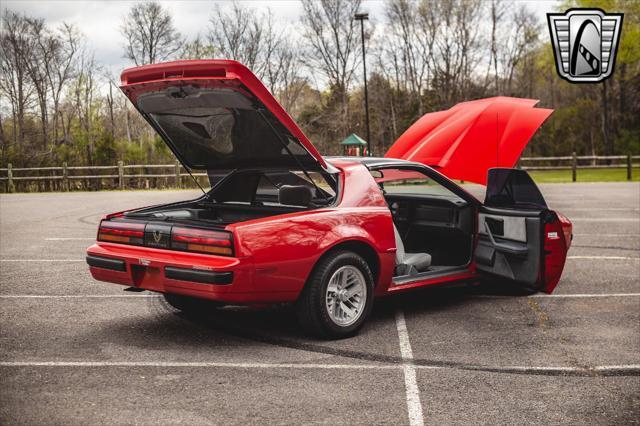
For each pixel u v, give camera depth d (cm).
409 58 4706
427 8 4562
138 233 466
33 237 1045
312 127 4447
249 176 544
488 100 690
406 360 424
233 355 431
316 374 395
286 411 336
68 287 653
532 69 4925
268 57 4131
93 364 409
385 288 506
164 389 366
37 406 337
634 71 4644
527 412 338
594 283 683
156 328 499
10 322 513
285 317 534
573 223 1217
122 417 324
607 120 4644
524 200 571
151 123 516
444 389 371
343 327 468
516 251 550
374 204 497
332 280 462
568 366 415
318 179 505
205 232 430
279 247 430
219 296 416
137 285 462
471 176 646
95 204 1705
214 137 500
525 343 466
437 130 689
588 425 323
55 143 3366
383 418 328
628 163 2853
